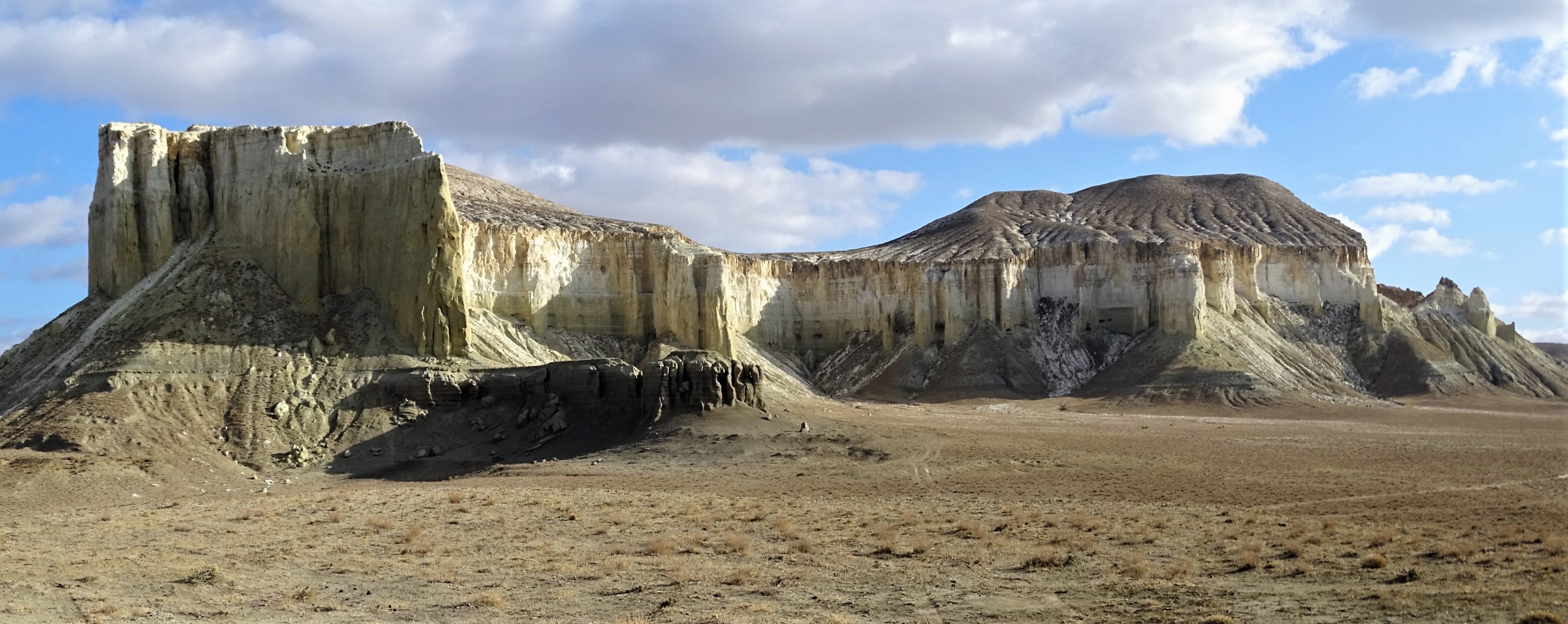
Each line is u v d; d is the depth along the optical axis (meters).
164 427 96.19
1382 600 38.41
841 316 196.25
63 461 86.06
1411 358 189.38
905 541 52.59
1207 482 75.38
